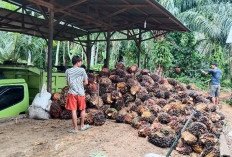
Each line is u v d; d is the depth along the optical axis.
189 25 19.38
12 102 5.64
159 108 5.73
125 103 6.66
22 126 5.13
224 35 19.12
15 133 4.64
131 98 6.68
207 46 19.89
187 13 18.59
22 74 6.94
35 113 5.71
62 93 6.10
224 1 21.69
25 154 3.64
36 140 4.29
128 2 7.16
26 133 4.68
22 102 5.93
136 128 5.35
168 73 16.27
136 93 6.62
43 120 5.75
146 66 17.48
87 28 12.94
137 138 4.76
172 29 11.49
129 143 4.41
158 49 13.65
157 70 13.83
